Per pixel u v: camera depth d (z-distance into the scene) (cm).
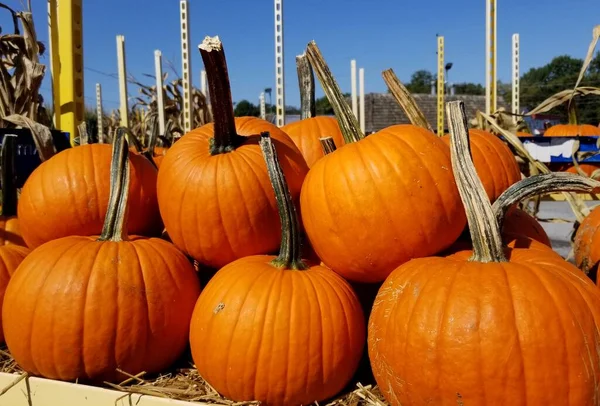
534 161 349
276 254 243
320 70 248
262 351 188
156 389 208
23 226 272
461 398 156
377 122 2547
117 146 242
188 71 621
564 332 154
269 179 229
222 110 231
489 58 599
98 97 1149
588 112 2425
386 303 181
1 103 463
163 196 241
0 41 474
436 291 167
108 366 214
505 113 450
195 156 238
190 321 224
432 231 197
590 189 193
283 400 193
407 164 198
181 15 620
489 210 179
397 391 173
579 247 277
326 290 200
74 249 223
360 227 197
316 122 318
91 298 210
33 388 218
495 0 600
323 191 206
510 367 152
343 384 201
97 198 260
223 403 198
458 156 188
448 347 157
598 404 156
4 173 317
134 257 223
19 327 215
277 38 547
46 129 351
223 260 238
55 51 464
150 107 900
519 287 160
